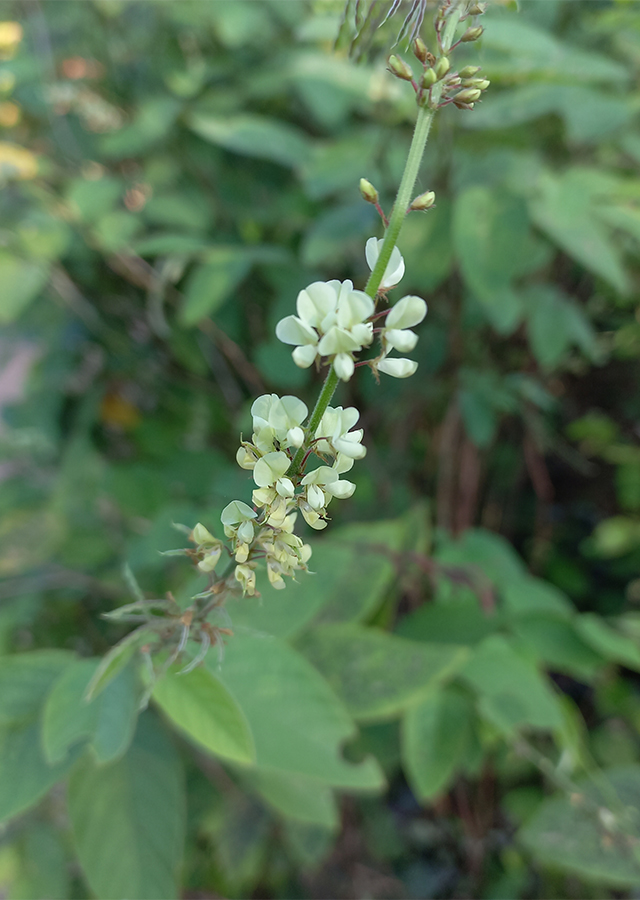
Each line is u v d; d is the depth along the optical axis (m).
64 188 0.32
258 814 0.29
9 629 0.29
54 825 0.21
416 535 0.25
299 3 0.31
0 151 0.27
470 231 0.22
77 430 0.35
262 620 0.17
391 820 0.34
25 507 0.33
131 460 0.35
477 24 0.09
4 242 0.27
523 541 0.42
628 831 0.20
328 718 0.16
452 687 0.23
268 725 0.15
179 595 0.14
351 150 0.26
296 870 0.33
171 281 0.30
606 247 0.23
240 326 0.32
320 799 0.20
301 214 0.29
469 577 0.22
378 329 0.08
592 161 0.30
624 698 0.36
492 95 0.26
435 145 0.26
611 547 0.39
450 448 0.33
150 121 0.29
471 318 0.29
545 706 0.21
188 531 0.10
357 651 0.19
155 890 0.15
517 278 0.28
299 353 0.08
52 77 0.31
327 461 0.09
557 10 0.27
